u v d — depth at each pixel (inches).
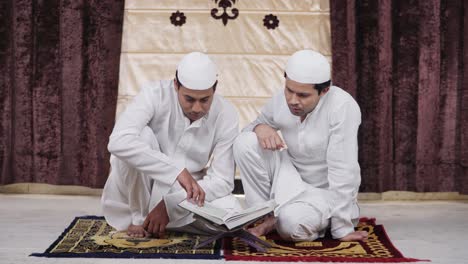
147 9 206.7
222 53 207.6
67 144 203.5
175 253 132.6
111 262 127.3
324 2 206.4
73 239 144.3
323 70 136.8
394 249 138.8
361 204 197.9
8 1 198.8
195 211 130.0
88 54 200.8
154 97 142.3
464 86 197.5
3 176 202.2
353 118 143.9
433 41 198.4
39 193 207.0
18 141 203.3
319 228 143.6
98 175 202.8
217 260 129.3
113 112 201.6
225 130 146.0
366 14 197.5
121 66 207.0
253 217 130.7
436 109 200.1
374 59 198.2
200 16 207.0
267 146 142.7
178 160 144.5
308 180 151.3
